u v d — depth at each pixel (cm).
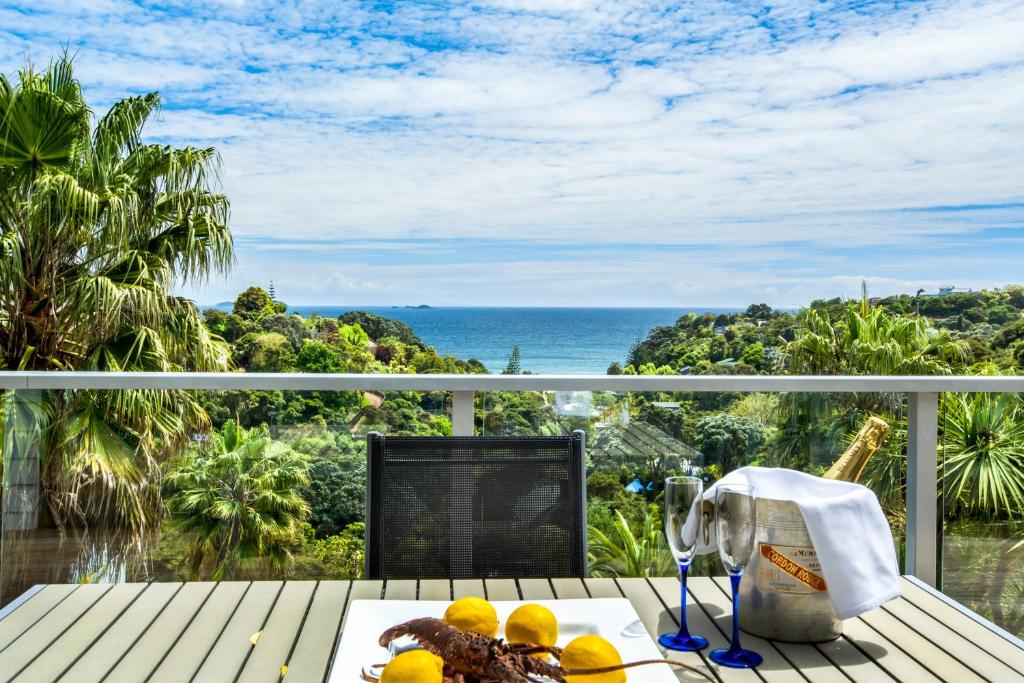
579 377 260
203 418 255
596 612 116
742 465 263
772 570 113
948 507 265
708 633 116
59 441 256
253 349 2094
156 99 839
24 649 109
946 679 103
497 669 83
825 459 266
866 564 112
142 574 254
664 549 250
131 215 768
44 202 723
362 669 100
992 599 263
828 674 104
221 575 252
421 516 166
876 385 264
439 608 115
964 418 265
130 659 106
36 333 729
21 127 739
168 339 739
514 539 166
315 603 125
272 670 103
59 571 256
